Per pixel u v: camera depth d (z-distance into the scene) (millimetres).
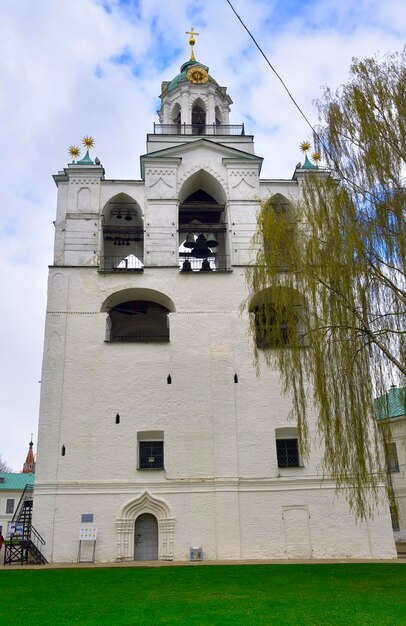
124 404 31141
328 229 20797
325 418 20547
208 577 21703
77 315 32812
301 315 22922
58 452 29969
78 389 31250
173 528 29078
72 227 34812
